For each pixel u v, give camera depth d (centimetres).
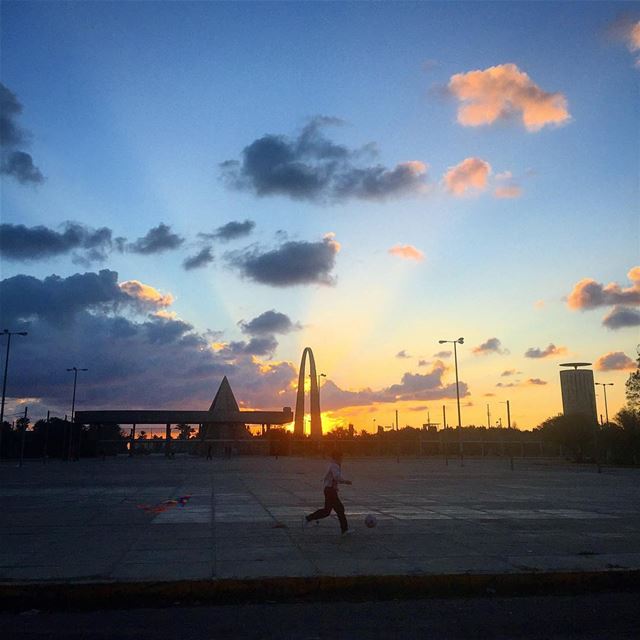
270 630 740
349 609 841
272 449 9944
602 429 7162
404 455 10181
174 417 10631
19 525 1528
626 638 709
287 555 1113
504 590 941
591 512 1783
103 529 1452
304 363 12462
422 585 938
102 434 12312
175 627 754
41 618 801
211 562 1052
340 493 2458
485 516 1683
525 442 10544
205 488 2767
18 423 11281
